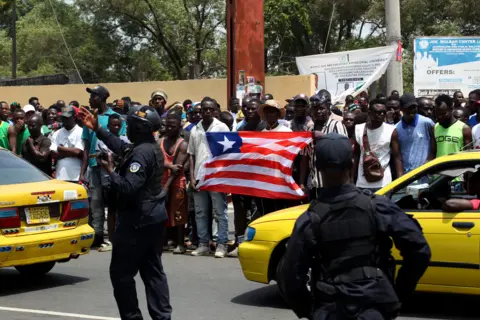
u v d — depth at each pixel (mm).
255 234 7617
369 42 39719
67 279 9070
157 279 6180
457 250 6820
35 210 8203
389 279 3871
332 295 3814
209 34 41594
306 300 3965
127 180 5848
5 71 46531
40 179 8758
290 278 3908
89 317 7133
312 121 10945
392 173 9273
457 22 35406
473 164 7066
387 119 12031
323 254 3896
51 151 11500
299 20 37031
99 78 43125
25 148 11570
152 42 42656
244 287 8516
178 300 7875
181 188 10562
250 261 7621
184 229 10852
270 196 9719
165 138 10711
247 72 16125
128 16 40375
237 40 16141
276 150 9672
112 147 6199
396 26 18141
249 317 7141
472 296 8039
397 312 3891
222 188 9914
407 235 3855
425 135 9211
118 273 6039
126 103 15016
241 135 9805
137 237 5992
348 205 3852
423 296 8086
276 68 41656
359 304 3783
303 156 9688
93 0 40781
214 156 9938
